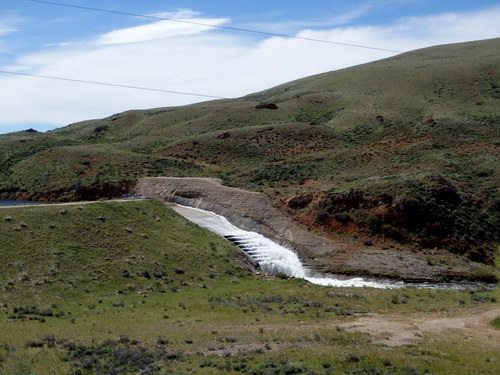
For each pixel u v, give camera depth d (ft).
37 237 144.97
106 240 156.87
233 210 220.02
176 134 434.30
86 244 150.82
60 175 303.89
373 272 165.78
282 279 158.51
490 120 348.38
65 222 158.61
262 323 102.37
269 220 206.80
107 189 267.80
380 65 582.76
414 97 435.12
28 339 86.17
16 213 154.71
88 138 493.77
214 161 342.23
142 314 109.29
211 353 80.59
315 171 287.28
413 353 81.71
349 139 358.23
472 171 260.62
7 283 121.70
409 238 188.55
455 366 75.36
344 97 478.59
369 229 192.34
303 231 195.62
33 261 133.59
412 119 377.50
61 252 140.97
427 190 209.67
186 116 506.07
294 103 484.74
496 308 120.67
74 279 130.41
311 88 552.41
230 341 87.45
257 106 483.10
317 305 120.47
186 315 109.29
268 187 251.60
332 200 206.49
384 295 135.03
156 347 83.35
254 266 175.11
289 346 84.94
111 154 342.64
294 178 271.69
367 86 499.10
